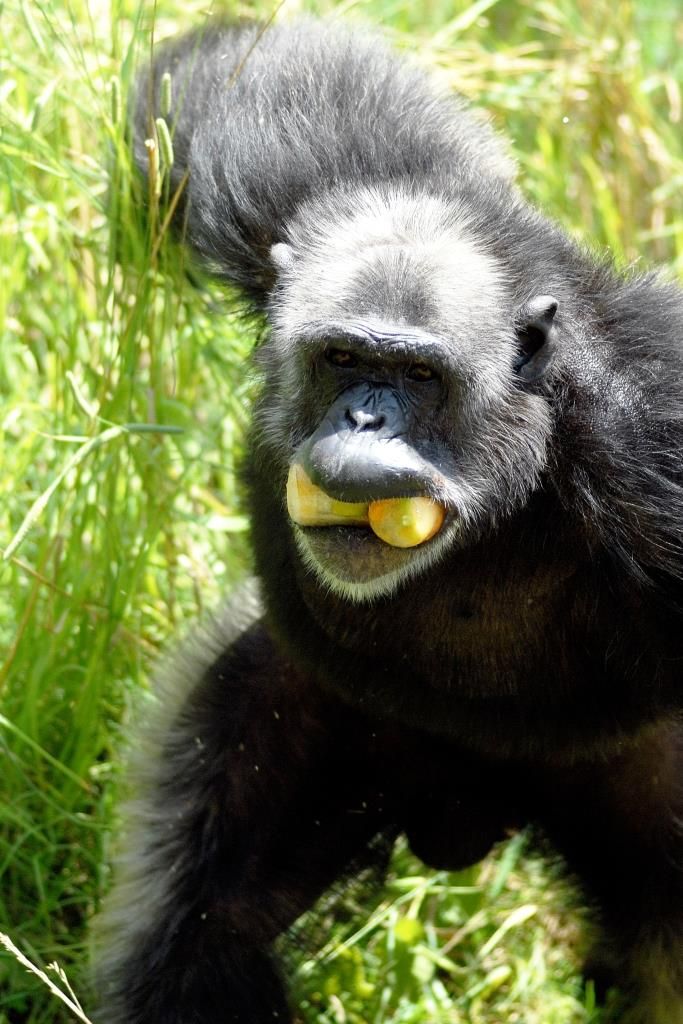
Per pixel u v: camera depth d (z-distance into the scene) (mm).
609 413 5746
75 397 6770
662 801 6395
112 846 6828
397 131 6309
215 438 7930
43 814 7004
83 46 7871
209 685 6496
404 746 6352
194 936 6258
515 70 9547
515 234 6012
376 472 5199
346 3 9117
